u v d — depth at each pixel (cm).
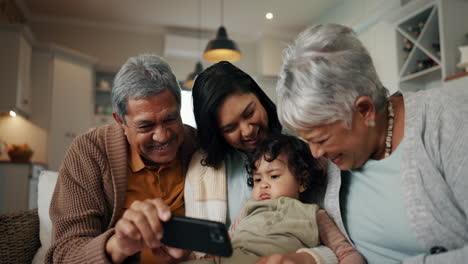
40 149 483
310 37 89
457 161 81
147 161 133
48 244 134
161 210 79
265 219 115
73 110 513
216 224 71
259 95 132
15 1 486
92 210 114
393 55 407
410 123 91
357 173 102
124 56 591
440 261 76
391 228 93
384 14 420
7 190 387
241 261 106
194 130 150
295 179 122
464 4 328
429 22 342
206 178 134
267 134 129
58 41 564
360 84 84
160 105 113
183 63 615
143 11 549
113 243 89
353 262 94
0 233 127
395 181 93
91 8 536
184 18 573
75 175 117
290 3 533
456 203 84
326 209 112
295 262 91
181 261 108
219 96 119
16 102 427
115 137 127
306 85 83
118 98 115
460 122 83
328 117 83
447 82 312
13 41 431
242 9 548
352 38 88
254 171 126
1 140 467
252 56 650
